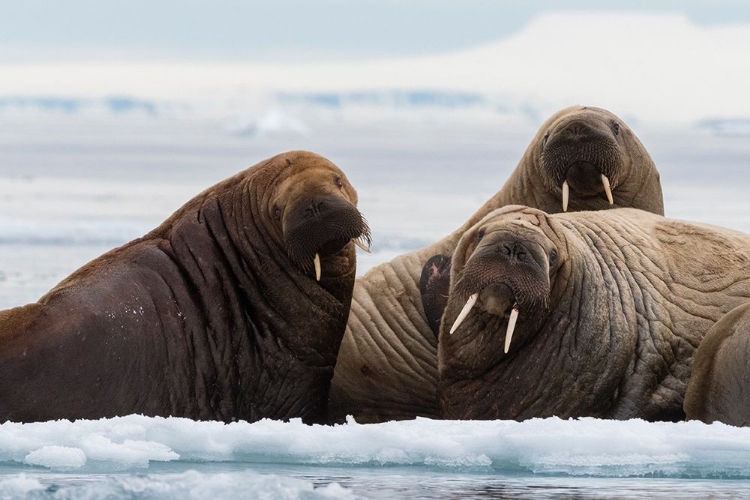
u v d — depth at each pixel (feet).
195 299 110.83
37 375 101.09
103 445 91.25
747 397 98.73
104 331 103.86
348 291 116.26
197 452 95.20
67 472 89.30
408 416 130.52
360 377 131.64
